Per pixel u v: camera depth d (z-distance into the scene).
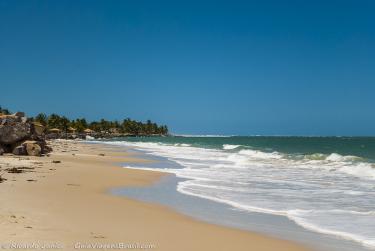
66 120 163.50
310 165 34.41
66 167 28.03
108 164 35.06
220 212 14.72
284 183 22.88
